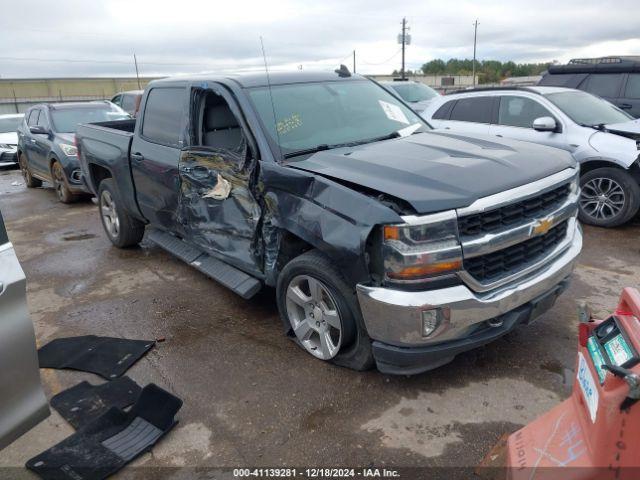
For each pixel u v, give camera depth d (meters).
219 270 4.28
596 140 6.38
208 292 4.95
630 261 5.28
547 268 3.31
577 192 3.67
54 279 5.58
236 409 3.18
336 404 3.17
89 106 10.55
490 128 7.44
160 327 4.29
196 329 4.21
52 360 3.83
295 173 3.31
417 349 2.93
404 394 3.22
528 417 2.97
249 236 3.85
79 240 7.04
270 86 4.20
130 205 5.58
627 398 1.57
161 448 2.88
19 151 11.32
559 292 3.46
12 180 13.02
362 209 2.90
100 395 3.36
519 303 3.11
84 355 3.86
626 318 1.77
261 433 2.96
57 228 7.78
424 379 3.36
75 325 4.43
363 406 3.13
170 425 3.01
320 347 3.58
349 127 4.22
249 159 3.76
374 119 4.43
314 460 2.74
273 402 3.22
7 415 2.19
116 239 6.29
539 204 3.25
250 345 3.90
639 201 6.15
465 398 3.16
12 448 2.95
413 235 2.77
